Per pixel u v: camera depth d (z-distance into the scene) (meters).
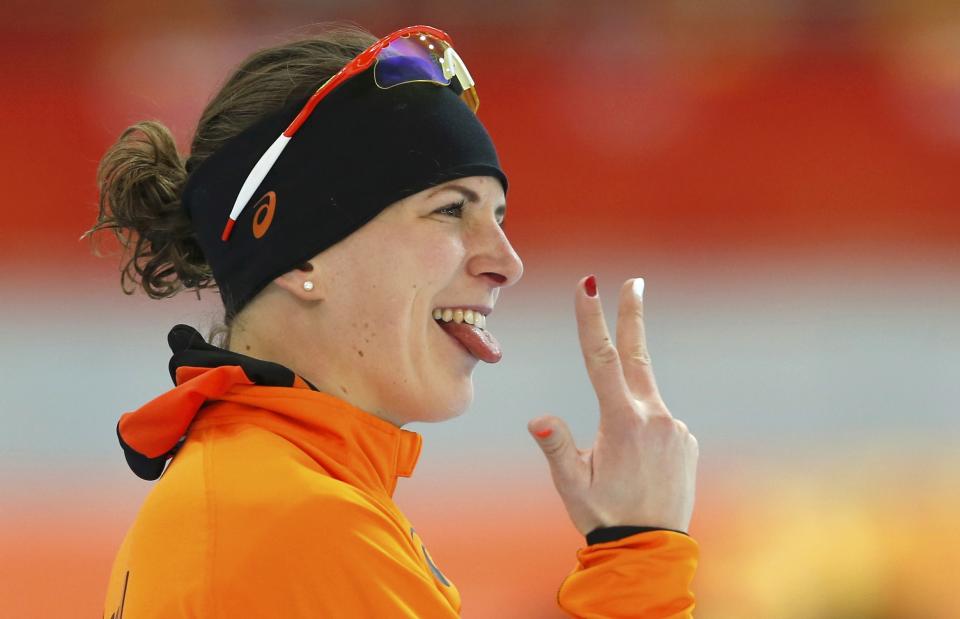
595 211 43.56
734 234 43.28
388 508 5.05
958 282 39.66
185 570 4.50
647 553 5.26
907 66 45.75
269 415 5.07
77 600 18.83
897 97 45.59
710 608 19.55
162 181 5.97
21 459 24.08
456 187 5.47
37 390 26.92
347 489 4.72
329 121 5.39
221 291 5.70
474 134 5.60
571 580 5.34
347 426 5.11
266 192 5.42
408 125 5.41
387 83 5.47
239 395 5.10
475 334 5.59
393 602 4.51
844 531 20.95
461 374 5.57
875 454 25.20
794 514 21.75
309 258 5.33
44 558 20.16
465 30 44.53
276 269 5.35
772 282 39.28
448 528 21.39
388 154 5.35
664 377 30.14
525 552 20.33
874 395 29.30
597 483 5.42
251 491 4.61
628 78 44.91
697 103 44.84
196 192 5.75
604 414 5.47
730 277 39.72
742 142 44.59
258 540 4.45
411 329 5.38
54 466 23.83
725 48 45.25
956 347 32.75
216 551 4.48
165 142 6.02
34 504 22.11
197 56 41.84
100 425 25.73
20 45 41.94
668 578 5.25
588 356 5.49
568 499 5.46
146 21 42.03
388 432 5.30
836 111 45.41
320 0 42.47
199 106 31.47
